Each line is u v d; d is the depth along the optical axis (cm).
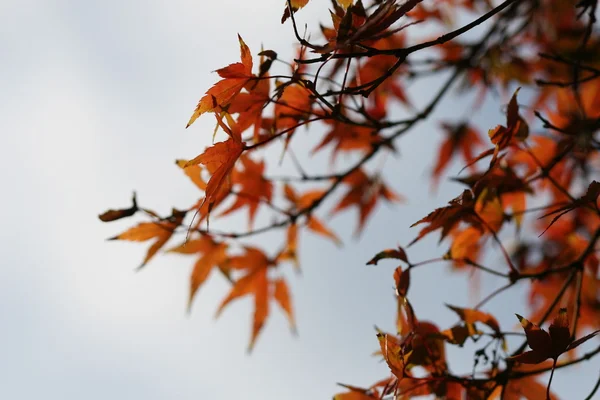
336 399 128
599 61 142
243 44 122
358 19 122
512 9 143
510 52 145
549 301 141
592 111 141
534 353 122
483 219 130
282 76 122
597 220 142
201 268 138
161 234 132
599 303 139
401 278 127
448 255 129
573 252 141
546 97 146
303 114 128
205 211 132
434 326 128
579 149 132
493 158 125
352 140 140
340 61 130
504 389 127
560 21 145
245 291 140
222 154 122
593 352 127
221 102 122
